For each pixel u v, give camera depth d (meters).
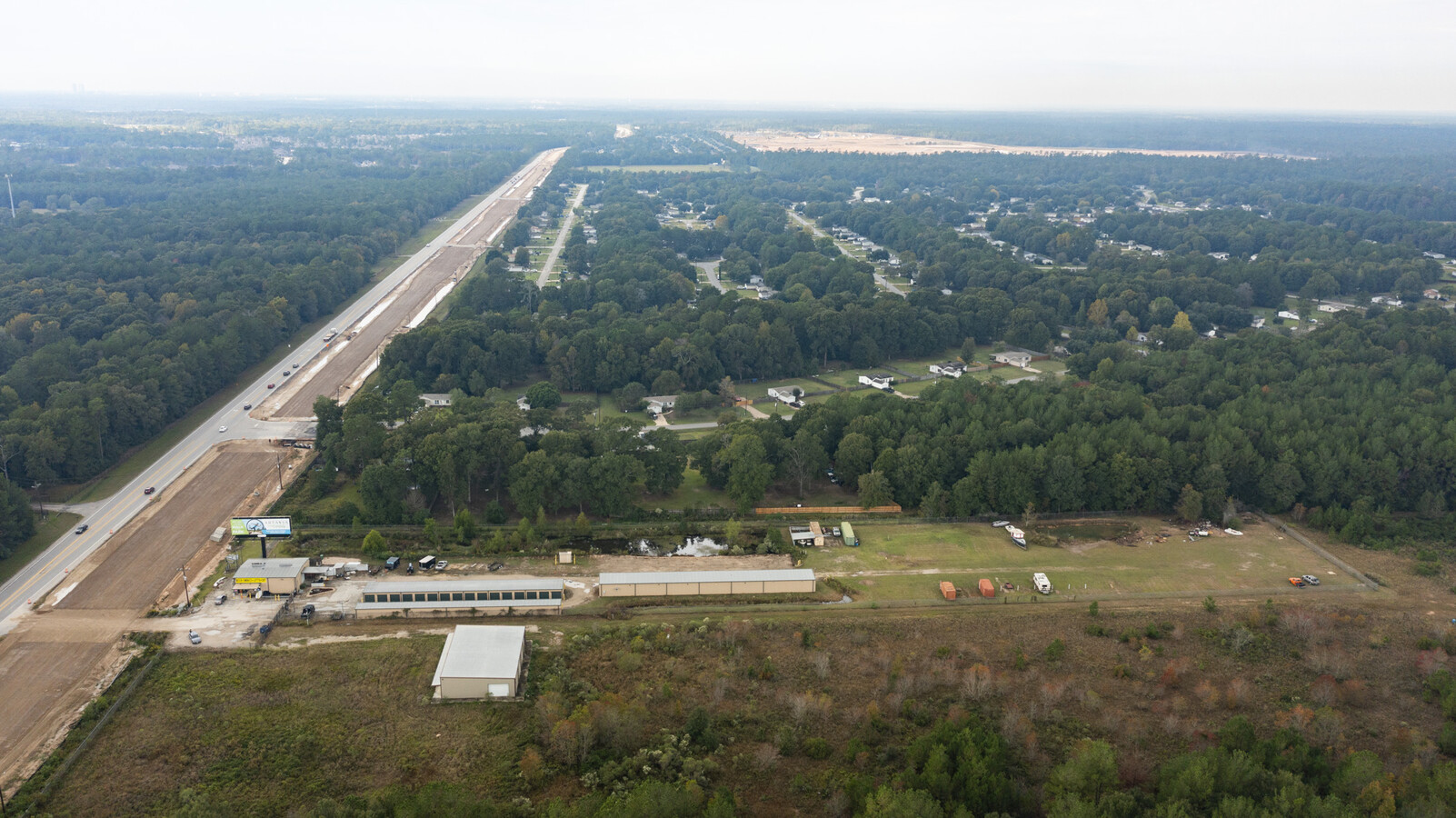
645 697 119.06
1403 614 145.62
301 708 114.50
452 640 125.44
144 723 111.12
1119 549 171.50
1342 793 96.44
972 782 95.88
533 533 167.12
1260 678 127.12
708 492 197.75
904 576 159.50
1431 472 186.88
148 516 176.12
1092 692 121.75
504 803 98.44
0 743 108.31
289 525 160.62
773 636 136.62
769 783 103.81
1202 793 95.38
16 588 147.00
